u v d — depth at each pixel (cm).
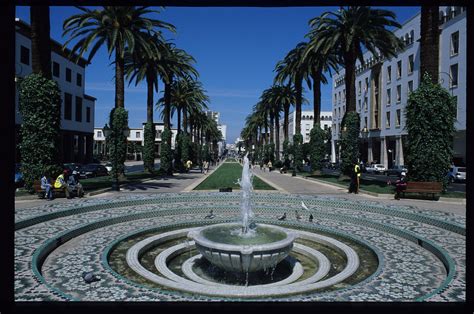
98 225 1043
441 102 1633
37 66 1642
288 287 604
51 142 1627
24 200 1430
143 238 961
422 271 675
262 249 629
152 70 3003
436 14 1669
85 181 2378
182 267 744
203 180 2716
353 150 2403
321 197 1568
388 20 2231
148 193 1736
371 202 1423
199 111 5500
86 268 671
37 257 691
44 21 1636
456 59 3244
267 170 4884
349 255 797
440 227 1012
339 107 6900
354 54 2344
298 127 3912
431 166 1620
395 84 4734
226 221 1146
